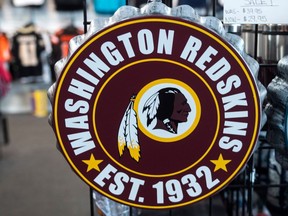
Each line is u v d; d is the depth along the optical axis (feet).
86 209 8.44
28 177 10.35
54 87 2.02
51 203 8.75
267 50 2.79
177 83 2.00
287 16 2.38
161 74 1.99
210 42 1.94
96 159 2.07
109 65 1.98
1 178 10.29
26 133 14.97
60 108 2.01
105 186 2.10
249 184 2.92
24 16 17.69
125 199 2.12
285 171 3.14
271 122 2.36
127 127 2.04
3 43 17.35
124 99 2.02
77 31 17.24
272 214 3.35
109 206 2.60
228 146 2.06
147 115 2.03
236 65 1.97
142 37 1.95
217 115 2.03
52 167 11.12
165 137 2.06
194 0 3.98
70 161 2.06
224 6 2.39
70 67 1.97
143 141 2.06
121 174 2.09
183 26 1.93
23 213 8.28
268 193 3.35
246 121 2.03
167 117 2.03
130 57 1.97
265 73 2.76
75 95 2.00
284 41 2.69
